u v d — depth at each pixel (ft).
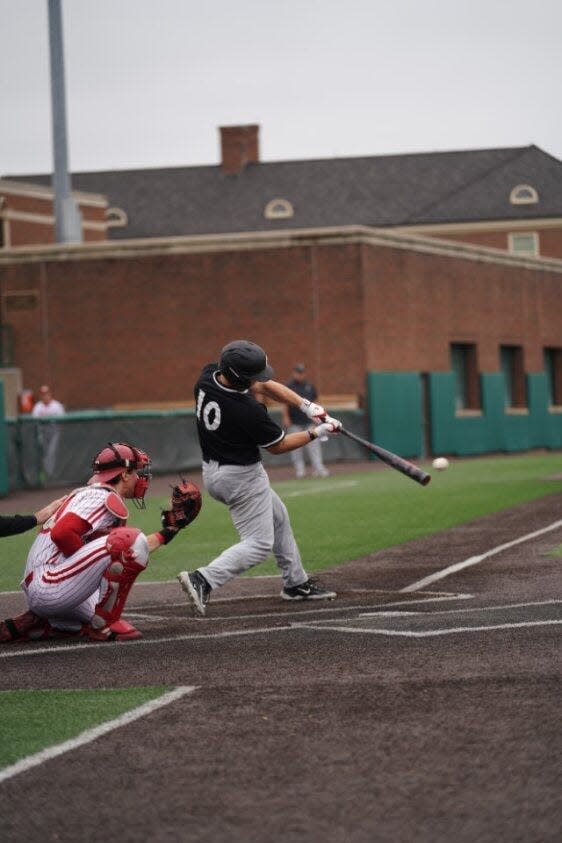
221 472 90.89
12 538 159.33
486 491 202.59
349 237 345.51
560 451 435.94
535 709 57.67
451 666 67.62
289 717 58.08
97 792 47.96
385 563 117.91
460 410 385.70
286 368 351.05
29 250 362.12
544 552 120.57
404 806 45.03
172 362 357.20
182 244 355.15
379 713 58.13
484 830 42.45
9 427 240.53
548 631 76.74
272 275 351.05
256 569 118.62
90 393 360.89
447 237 643.45
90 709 60.95
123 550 79.00
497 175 654.94
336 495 202.90
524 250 637.71
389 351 354.54
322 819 44.01
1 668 72.79
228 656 73.20
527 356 424.87
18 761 52.24
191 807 45.83
